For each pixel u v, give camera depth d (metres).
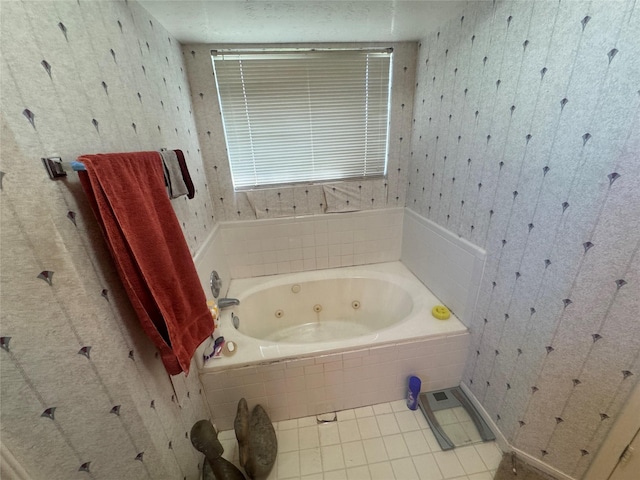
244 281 2.09
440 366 1.53
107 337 0.70
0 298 0.53
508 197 1.12
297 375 1.41
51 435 0.63
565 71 0.85
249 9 1.21
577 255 0.88
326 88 1.75
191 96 1.65
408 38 1.64
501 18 1.06
